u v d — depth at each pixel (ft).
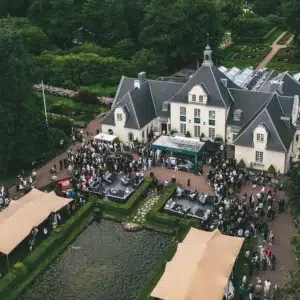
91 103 554.87
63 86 606.14
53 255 312.50
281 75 476.13
